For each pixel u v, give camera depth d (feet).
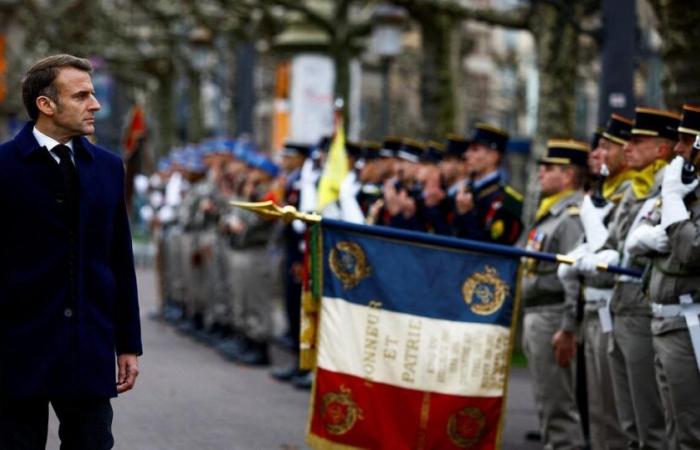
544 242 57.31
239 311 93.35
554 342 55.67
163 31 213.87
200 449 60.29
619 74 73.56
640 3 125.59
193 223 110.11
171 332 114.11
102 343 37.52
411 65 219.20
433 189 65.98
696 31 65.46
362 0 140.05
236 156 98.02
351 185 74.02
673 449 46.68
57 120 37.52
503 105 307.99
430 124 116.57
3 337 36.96
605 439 53.93
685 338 45.42
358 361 51.39
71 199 37.42
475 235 59.62
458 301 51.55
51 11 229.25
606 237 51.98
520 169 181.37
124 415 68.74
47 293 36.94
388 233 51.26
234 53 172.86
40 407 37.70
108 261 38.34
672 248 44.88
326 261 51.60
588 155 58.54
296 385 81.20
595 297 52.80
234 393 78.02
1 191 36.86
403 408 51.31
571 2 92.73
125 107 283.59
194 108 210.18
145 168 145.18
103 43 231.30
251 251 92.58
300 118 138.31
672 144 50.42
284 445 61.57
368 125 261.65
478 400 51.42
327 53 138.21
